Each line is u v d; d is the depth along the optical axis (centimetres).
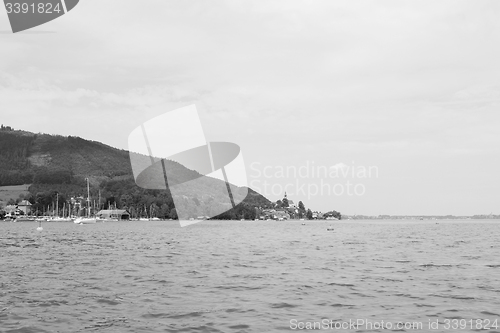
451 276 3056
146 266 3606
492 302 2205
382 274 3161
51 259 4150
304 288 2591
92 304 2155
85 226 15700
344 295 2383
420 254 4744
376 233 10725
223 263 3850
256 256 4528
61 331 1719
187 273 3209
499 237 8612
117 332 1708
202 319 1895
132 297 2320
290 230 12862
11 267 3512
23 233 10144
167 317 1923
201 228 14162
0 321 1850
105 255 4594
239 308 2086
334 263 3853
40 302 2188
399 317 1923
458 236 9044
